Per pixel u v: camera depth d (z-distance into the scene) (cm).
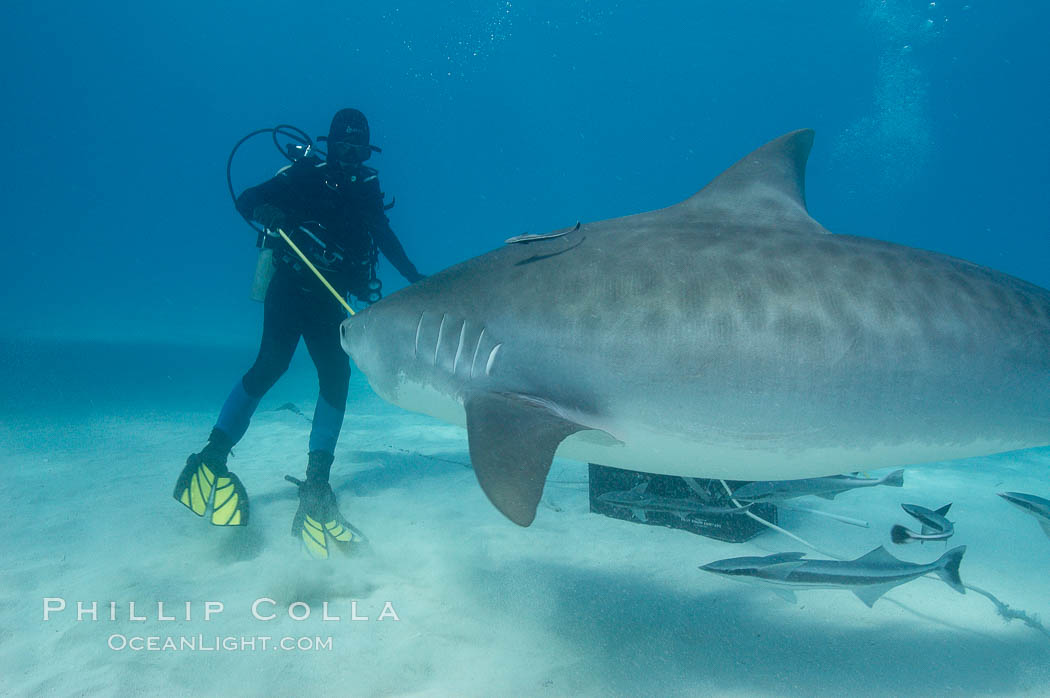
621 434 263
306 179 543
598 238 296
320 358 525
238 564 419
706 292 256
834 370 246
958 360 254
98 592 373
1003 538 482
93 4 7850
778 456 256
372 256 574
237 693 277
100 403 1154
